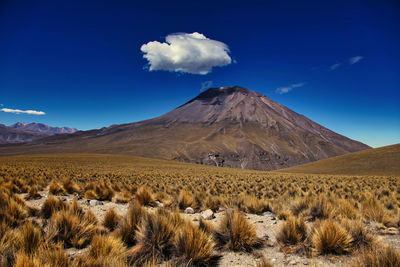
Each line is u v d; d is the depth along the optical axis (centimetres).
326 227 446
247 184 1923
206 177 2808
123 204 937
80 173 2609
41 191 1195
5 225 418
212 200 957
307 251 436
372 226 608
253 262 396
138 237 432
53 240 419
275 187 1697
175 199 1042
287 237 482
